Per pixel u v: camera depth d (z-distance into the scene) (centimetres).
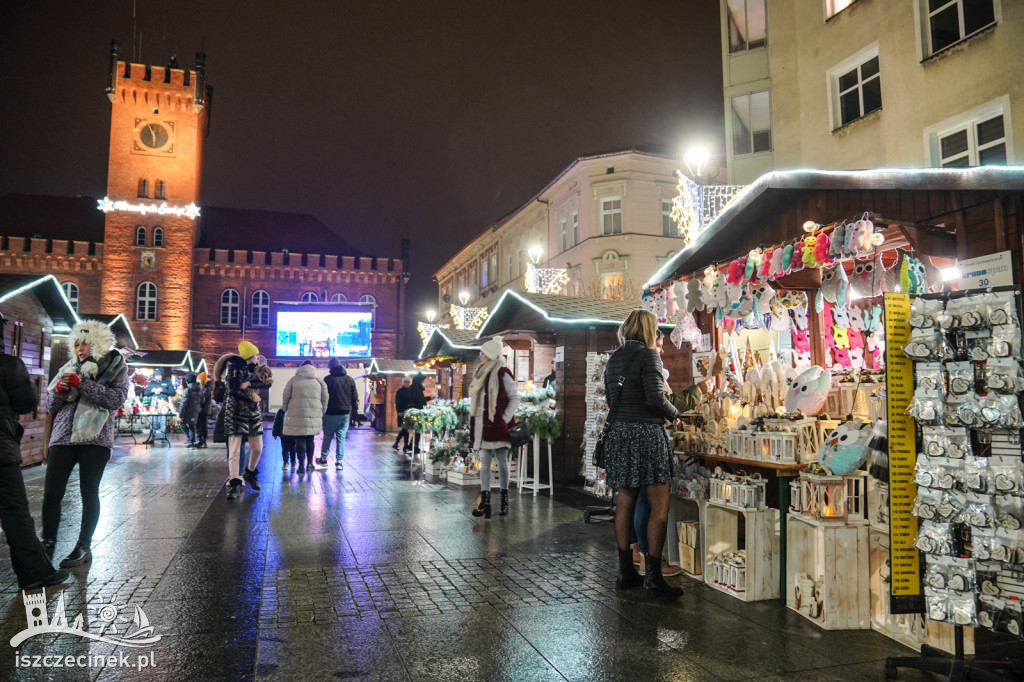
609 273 3028
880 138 1526
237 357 894
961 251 492
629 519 471
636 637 377
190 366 2534
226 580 482
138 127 4381
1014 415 296
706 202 1897
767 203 656
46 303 1248
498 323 1341
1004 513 303
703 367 736
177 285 4397
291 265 4762
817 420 455
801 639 377
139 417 2100
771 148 1853
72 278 4388
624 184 3047
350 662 339
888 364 344
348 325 4384
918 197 526
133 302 4334
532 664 338
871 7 1566
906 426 344
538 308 1092
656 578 455
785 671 333
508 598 446
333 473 1157
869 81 1581
